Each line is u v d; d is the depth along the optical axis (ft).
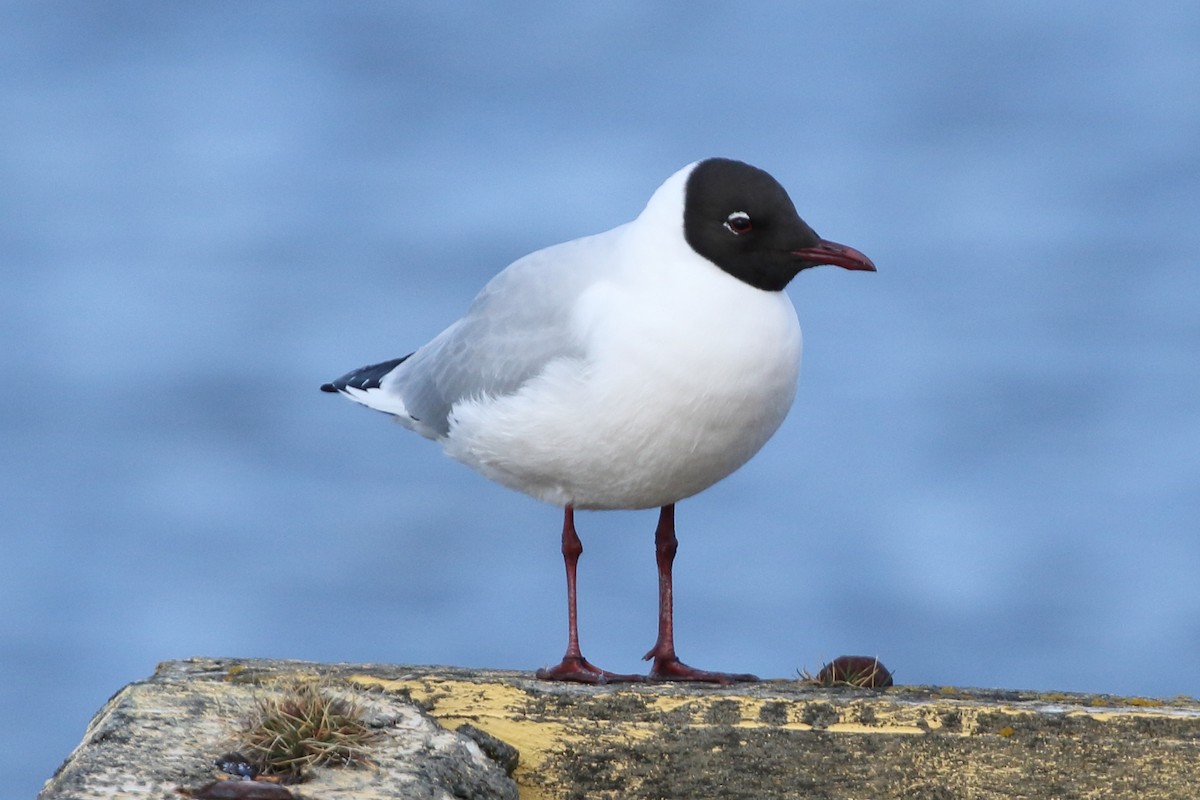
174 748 31.58
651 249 42.42
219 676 39.50
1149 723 37.11
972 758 35.99
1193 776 35.29
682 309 41.63
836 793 34.91
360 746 32.07
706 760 35.83
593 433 42.63
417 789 30.68
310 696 33.06
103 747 31.40
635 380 41.75
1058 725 37.11
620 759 35.83
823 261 41.78
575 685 40.16
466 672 41.83
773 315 42.37
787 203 42.11
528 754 35.88
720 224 41.83
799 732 36.91
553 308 43.93
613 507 45.62
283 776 31.01
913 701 38.27
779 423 43.91
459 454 47.29
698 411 41.93
